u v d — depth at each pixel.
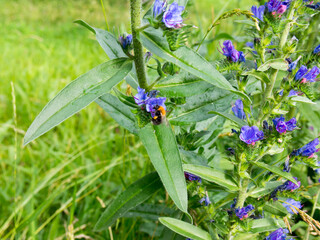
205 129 0.35
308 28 0.35
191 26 0.24
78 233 0.44
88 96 0.24
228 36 0.45
